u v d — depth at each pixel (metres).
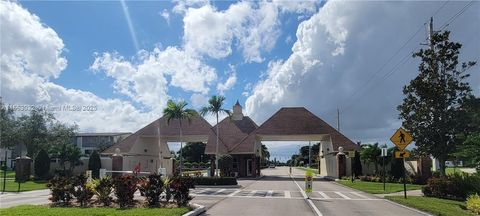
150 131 58.81
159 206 16.38
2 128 58.88
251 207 18.83
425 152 29.70
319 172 73.56
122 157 53.34
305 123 57.59
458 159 28.66
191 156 118.56
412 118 29.95
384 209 18.56
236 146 57.06
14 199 23.56
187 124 59.47
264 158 131.75
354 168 50.25
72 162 49.44
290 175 65.31
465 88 29.16
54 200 17.34
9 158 67.75
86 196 17.20
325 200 22.92
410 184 40.16
